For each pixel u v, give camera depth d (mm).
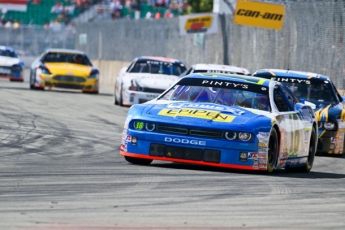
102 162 34781
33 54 172875
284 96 36406
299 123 36375
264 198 25984
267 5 74812
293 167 36562
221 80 35719
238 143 31875
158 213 22016
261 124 32281
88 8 185750
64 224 19812
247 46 86688
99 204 23016
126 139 33438
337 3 65438
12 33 172125
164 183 28109
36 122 52188
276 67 78938
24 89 87750
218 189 27344
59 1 186375
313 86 48250
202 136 32125
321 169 39438
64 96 80812
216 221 21281
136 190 26094
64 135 46125
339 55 65375
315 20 69562
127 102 72000
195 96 34969
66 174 29672
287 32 76125
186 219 21328
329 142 45906
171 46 109688
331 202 26281
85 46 147625
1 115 55031
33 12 186250
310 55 70750
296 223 21750
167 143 32500
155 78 72562
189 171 32312
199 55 100750
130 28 123750
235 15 75500
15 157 35188
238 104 34312
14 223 19609
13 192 24641
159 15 174875
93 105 71688
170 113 33062
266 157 32281
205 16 94688
